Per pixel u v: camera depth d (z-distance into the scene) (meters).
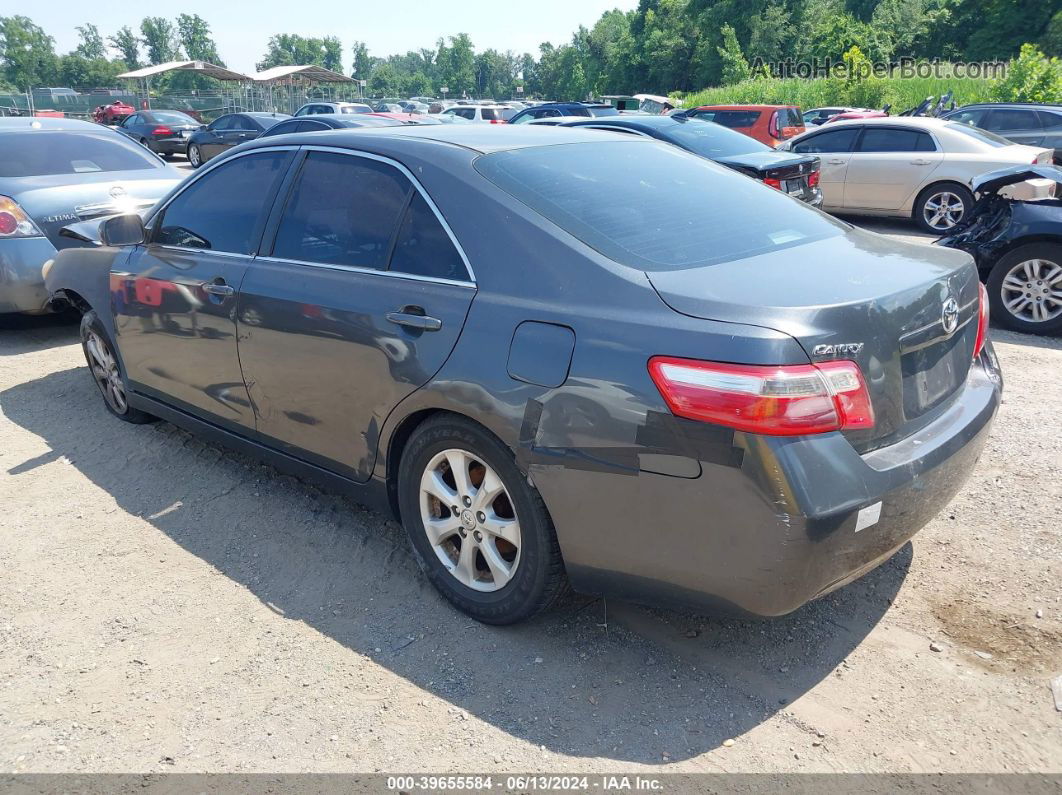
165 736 2.53
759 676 2.72
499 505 2.86
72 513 3.93
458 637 2.96
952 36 65.12
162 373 4.21
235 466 4.37
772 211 3.25
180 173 7.84
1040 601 3.05
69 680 2.79
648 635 2.94
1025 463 4.14
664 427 2.33
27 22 135.50
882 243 3.14
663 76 84.06
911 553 3.39
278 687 2.73
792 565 2.27
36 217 6.55
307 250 3.42
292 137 3.67
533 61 185.38
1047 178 6.58
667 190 3.18
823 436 2.26
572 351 2.50
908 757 2.37
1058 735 2.43
